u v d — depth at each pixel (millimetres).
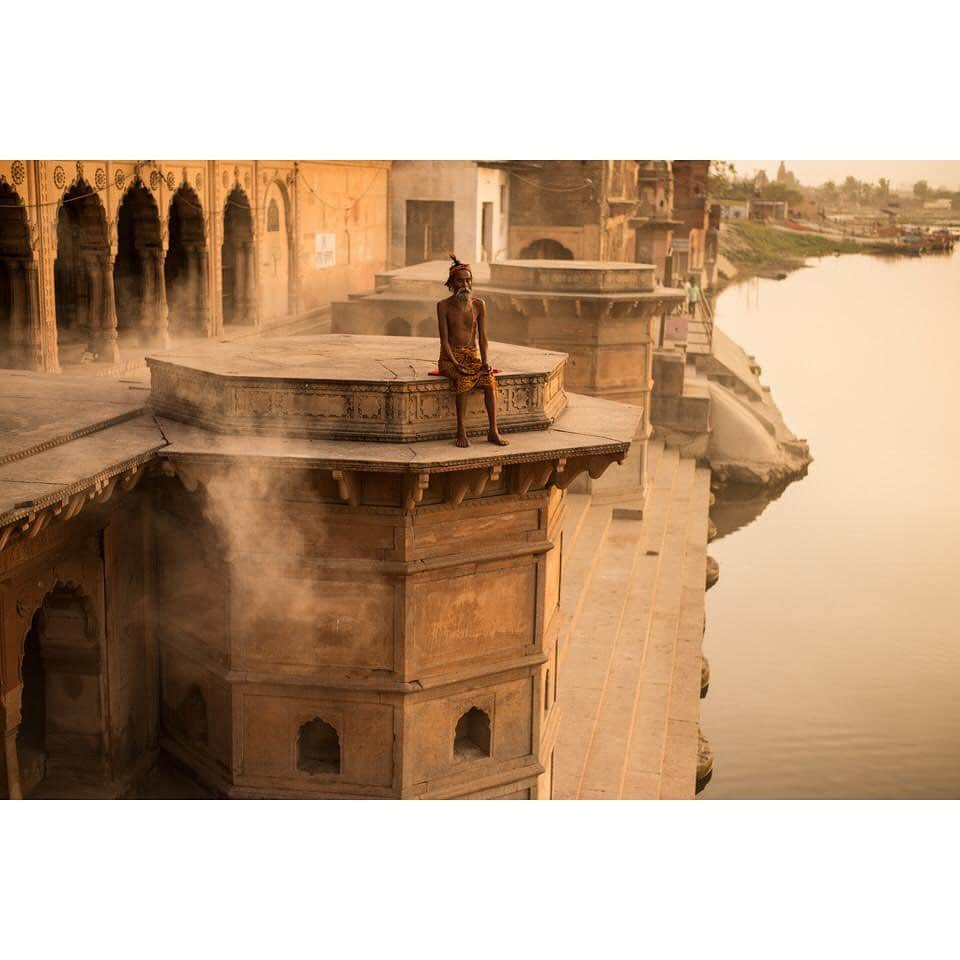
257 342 10273
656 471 23531
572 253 28766
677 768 12461
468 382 8266
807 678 15305
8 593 8141
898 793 12750
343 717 8953
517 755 9461
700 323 31625
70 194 14375
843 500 21891
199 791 9695
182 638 9672
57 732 9484
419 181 25312
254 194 18844
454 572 8805
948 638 16578
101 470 7711
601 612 15617
